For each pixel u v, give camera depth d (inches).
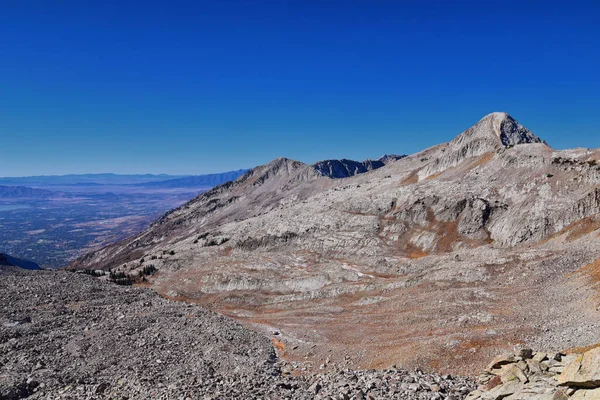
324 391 1182.3
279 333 2452.0
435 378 1227.9
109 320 2239.2
